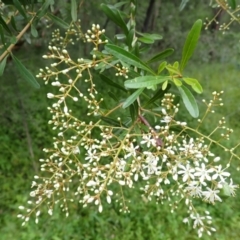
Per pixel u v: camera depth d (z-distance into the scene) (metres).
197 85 1.10
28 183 3.74
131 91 1.35
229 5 1.82
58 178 1.23
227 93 5.82
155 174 1.16
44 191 1.23
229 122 5.38
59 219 3.31
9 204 3.46
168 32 5.02
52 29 3.01
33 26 1.56
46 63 3.40
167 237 3.34
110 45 1.16
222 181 1.13
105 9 1.40
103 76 1.36
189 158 1.15
